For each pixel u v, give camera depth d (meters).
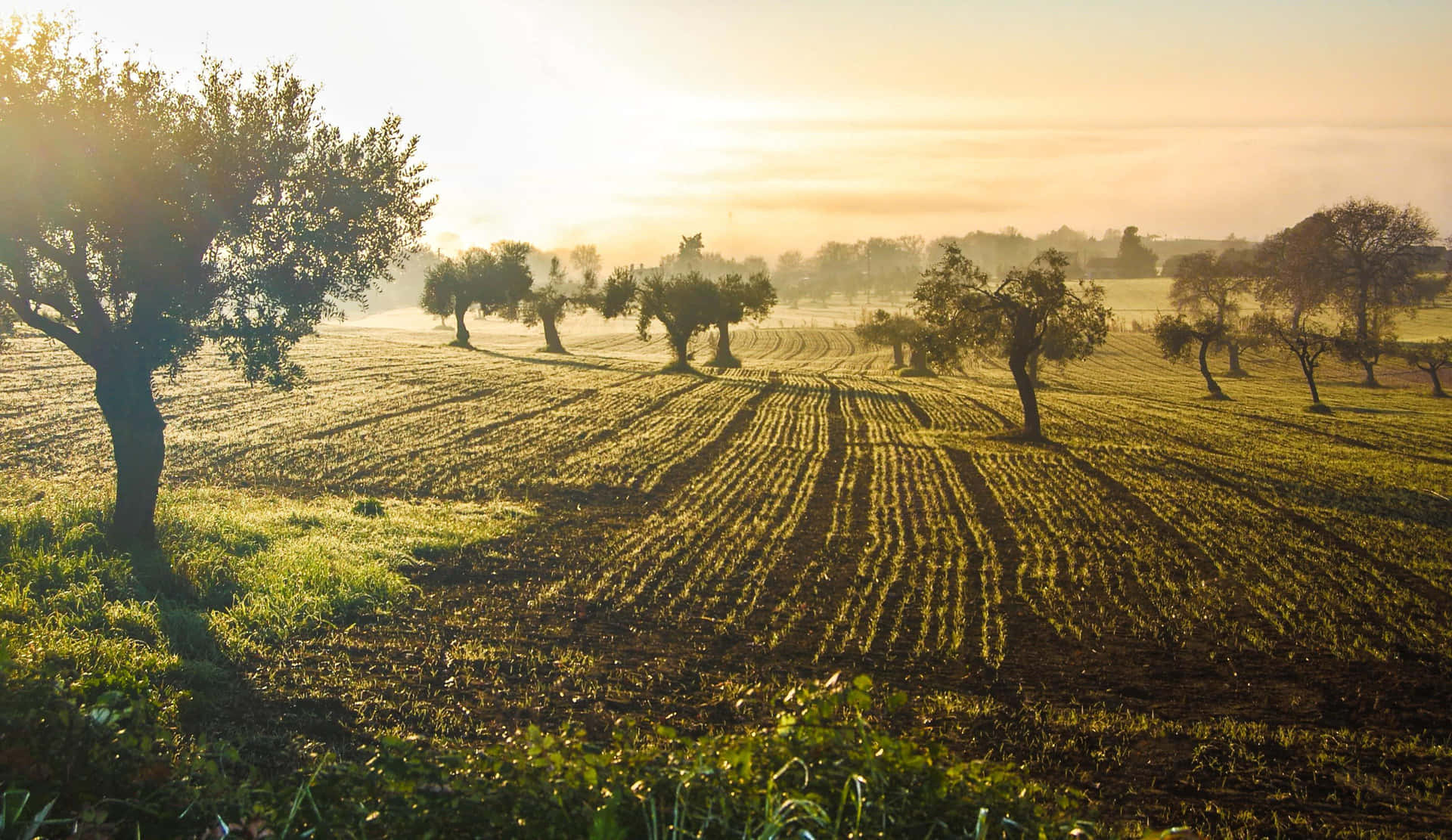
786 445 44.94
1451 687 15.85
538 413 49.50
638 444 42.16
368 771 5.88
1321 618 19.53
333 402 47.28
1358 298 117.50
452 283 94.00
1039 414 60.91
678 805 5.32
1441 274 158.88
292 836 5.42
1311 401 76.38
